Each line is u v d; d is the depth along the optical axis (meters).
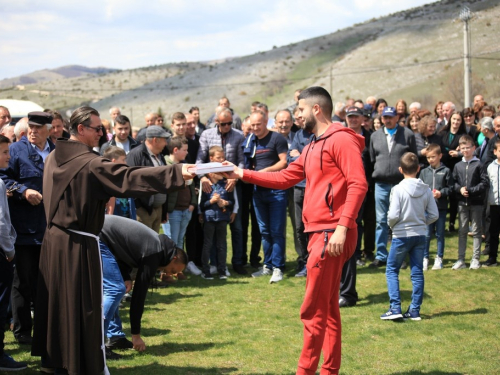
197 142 9.20
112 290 4.95
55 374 4.17
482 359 5.06
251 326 6.07
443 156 9.91
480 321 6.14
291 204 8.48
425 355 5.17
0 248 4.66
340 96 56.84
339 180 4.23
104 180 4.07
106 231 5.04
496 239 8.41
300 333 5.84
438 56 58.81
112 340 5.25
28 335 5.41
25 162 5.55
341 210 4.23
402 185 6.18
